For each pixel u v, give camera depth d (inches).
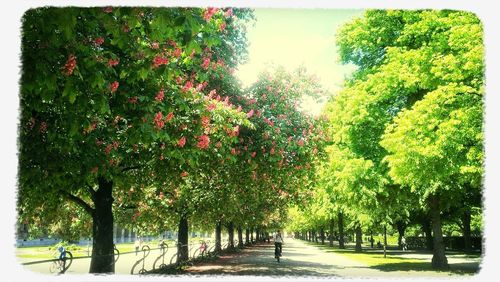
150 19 287.7
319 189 1082.7
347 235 3464.6
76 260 1218.6
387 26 936.9
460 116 597.0
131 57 319.9
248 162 609.3
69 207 783.7
